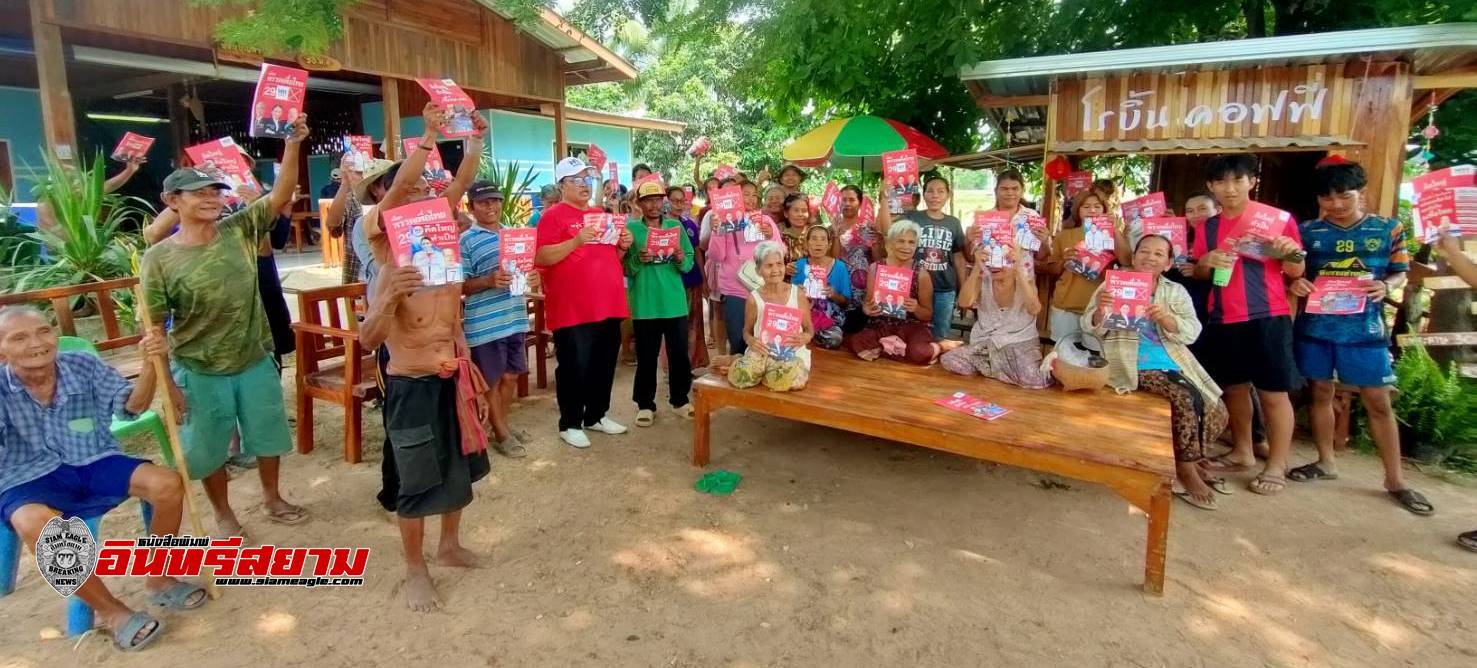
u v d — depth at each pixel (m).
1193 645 2.79
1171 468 3.04
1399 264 3.89
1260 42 4.79
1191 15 7.09
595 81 14.25
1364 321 3.92
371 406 5.46
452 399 3.04
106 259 6.58
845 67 7.26
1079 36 7.01
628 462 4.54
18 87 10.37
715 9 6.84
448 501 3.01
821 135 7.56
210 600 3.05
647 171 6.77
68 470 2.76
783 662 2.70
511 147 14.91
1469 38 4.31
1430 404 4.52
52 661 2.67
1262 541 3.55
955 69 5.88
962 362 4.43
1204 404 3.95
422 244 2.73
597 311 4.65
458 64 11.07
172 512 2.92
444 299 2.98
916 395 4.08
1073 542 3.56
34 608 2.99
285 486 4.15
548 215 4.55
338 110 14.88
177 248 3.15
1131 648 2.77
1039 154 8.24
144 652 2.73
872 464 4.52
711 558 3.41
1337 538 3.58
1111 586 3.18
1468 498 4.02
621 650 2.77
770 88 8.05
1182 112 5.29
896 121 7.73
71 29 8.37
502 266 4.13
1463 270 3.47
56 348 2.65
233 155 4.09
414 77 10.45
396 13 10.14
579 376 4.73
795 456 4.64
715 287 5.75
